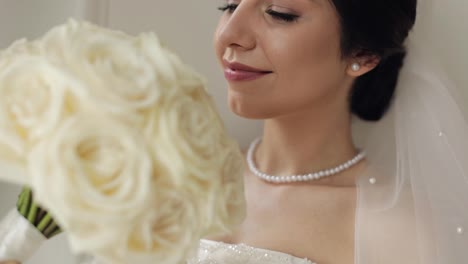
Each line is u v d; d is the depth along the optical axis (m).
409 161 0.62
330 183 0.65
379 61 0.61
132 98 0.36
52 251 0.71
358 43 0.59
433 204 0.60
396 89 0.64
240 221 0.42
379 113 0.65
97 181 0.35
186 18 0.73
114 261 0.36
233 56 0.57
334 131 0.65
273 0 0.56
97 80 0.36
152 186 0.36
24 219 0.42
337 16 0.57
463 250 0.58
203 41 0.74
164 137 0.36
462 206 0.59
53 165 0.34
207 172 0.38
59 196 0.34
